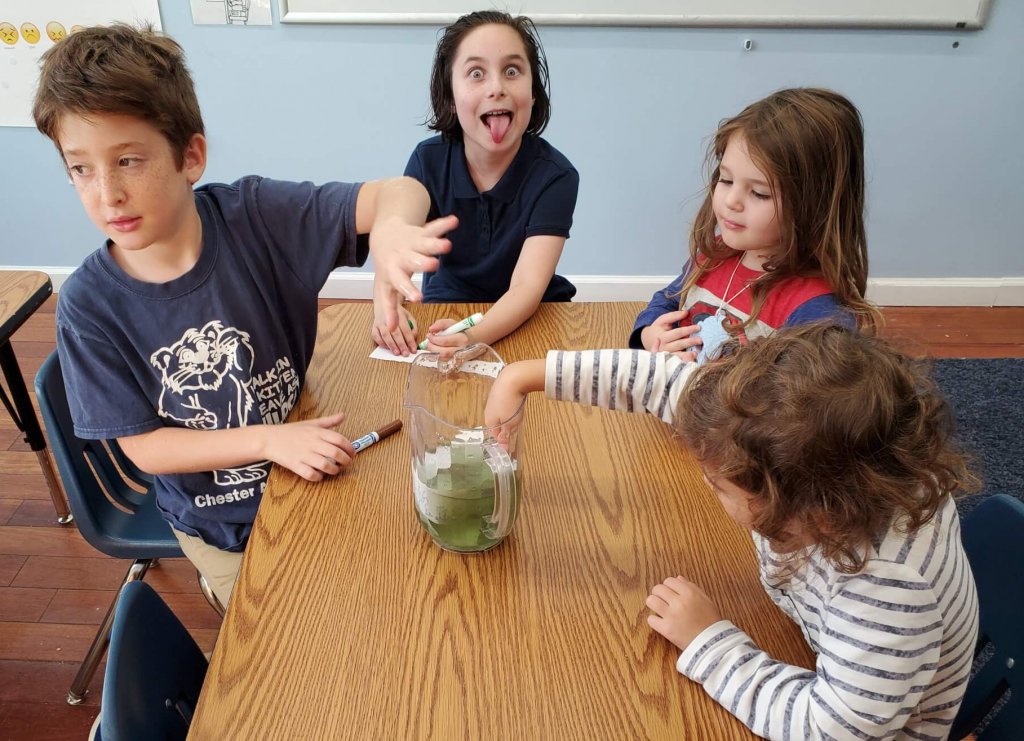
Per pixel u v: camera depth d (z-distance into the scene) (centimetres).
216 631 150
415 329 119
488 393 88
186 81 94
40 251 280
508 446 70
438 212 155
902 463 56
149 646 68
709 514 79
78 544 171
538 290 129
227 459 90
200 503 102
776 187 100
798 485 56
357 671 61
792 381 57
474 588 70
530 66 146
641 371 83
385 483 84
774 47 242
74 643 147
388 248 82
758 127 100
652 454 89
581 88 249
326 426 93
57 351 99
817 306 103
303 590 69
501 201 148
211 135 259
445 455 70
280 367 104
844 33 240
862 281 111
